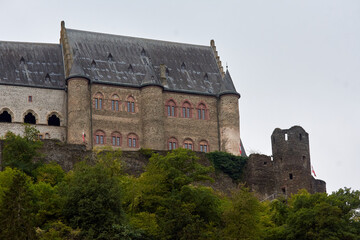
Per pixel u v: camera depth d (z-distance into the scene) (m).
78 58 126.50
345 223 94.19
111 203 90.19
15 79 122.19
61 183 96.94
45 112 122.00
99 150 110.81
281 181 120.56
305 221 93.81
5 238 81.81
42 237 85.19
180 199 93.69
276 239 94.81
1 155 106.69
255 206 94.69
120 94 125.25
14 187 85.56
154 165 101.31
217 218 93.88
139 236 87.81
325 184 125.56
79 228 88.12
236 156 121.25
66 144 111.56
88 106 121.81
